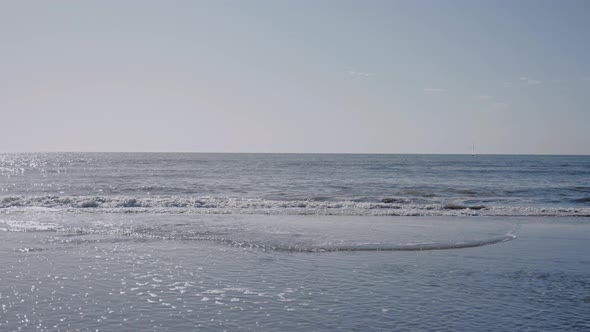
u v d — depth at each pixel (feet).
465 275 36.06
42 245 47.34
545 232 58.18
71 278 34.27
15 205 89.20
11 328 24.26
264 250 45.16
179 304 28.40
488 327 25.09
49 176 202.08
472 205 90.38
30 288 31.63
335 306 28.27
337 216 73.82
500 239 52.47
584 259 42.14
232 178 178.60
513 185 144.15
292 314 26.73
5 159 549.95
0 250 44.57
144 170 247.50
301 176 192.13
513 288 32.58
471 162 407.23
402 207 87.51
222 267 38.09
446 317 26.55
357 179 172.55
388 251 45.27
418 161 432.66
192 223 63.82
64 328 24.32
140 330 24.12
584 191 123.44
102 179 175.83
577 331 24.64
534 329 24.89
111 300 29.12
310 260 41.01
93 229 57.93
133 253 43.47
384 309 27.81
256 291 31.32
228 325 24.93
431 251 45.50
